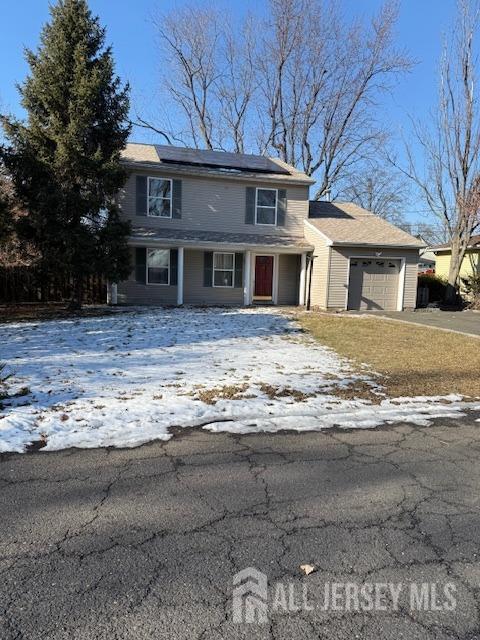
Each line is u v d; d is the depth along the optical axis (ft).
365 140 91.97
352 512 10.13
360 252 57.62
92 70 44.73
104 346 30.01
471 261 78.59
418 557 8.54
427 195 72.43
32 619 6.82
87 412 16.48
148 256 56.70
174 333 35.78
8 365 24.00
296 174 62.95
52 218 44.34
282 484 11.44
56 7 45.21
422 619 6.99
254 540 8.98
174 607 7.13
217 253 60.18
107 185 45.93
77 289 49.49
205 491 10.99
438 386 21.65
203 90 95.40
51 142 45.24
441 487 11.44
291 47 89.25
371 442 14.52
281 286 63.10
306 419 16.56
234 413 16.92
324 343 33.37
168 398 18.40
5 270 53.42
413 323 45.19
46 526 9.36
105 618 6.87
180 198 57.36
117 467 12.26
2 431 14.51
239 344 31.91
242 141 99.14
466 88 64.28
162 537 9.02
